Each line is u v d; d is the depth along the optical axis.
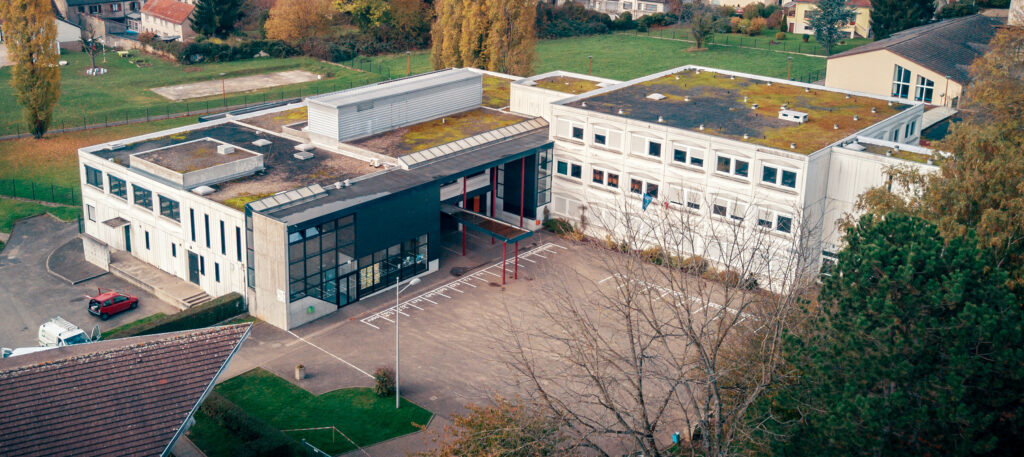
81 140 118.19
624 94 93.25
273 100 141.75
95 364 46.97
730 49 175.62
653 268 78.38
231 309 73.88
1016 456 42.53
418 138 90.88
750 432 42.94
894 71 117.94
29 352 57.00
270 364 66.94
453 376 65.19
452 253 85.94
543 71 158.75
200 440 56.84
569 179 89.75
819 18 166.25
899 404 40.50
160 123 127.25
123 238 85.25
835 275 45.53
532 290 78.25
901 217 46.31
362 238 75.12
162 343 48.91
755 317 50.75
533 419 44.16
